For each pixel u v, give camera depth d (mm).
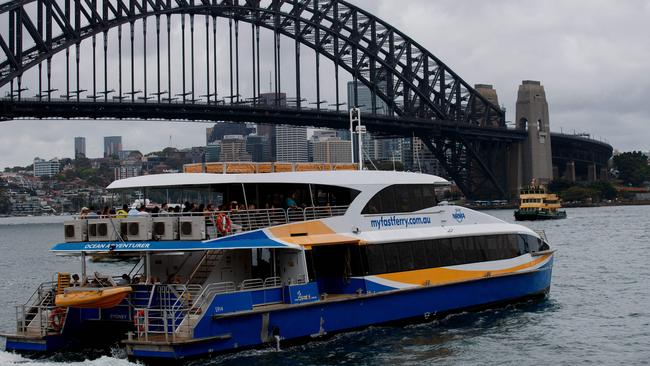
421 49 174250
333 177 29562
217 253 27672
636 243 78688
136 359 24969
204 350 24953
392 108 166875
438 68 178500
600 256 64375
